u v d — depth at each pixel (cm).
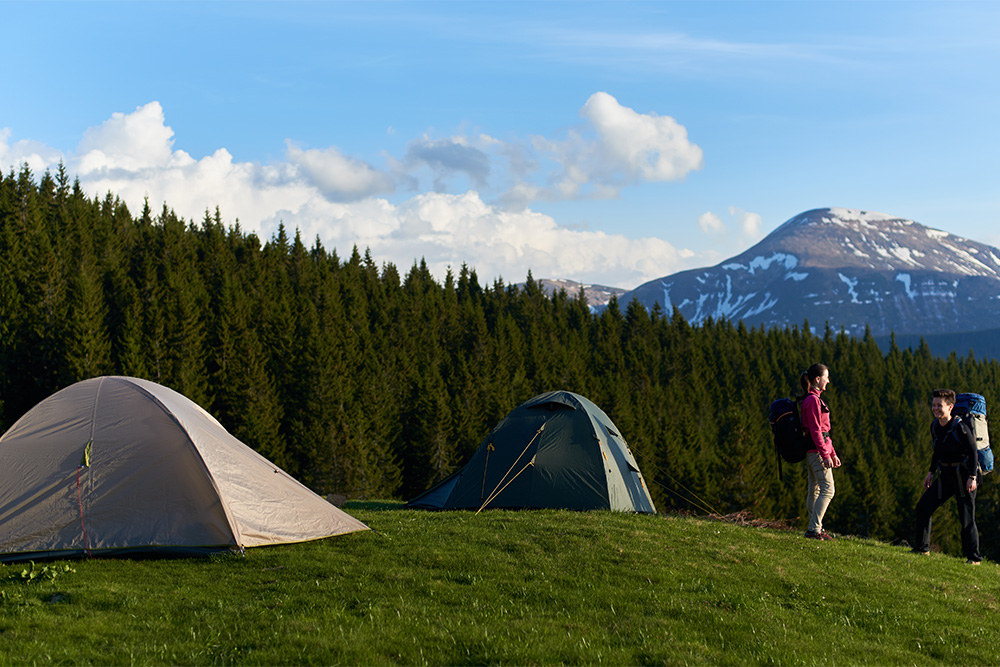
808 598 945
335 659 665
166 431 1102
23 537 998
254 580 924
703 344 15662
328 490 7069
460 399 8838
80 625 742
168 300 8906
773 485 6744
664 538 1198
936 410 1251
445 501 1823
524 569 998
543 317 15538
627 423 8406
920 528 1293
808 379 1282
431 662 675
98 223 12000
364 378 8844
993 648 825
